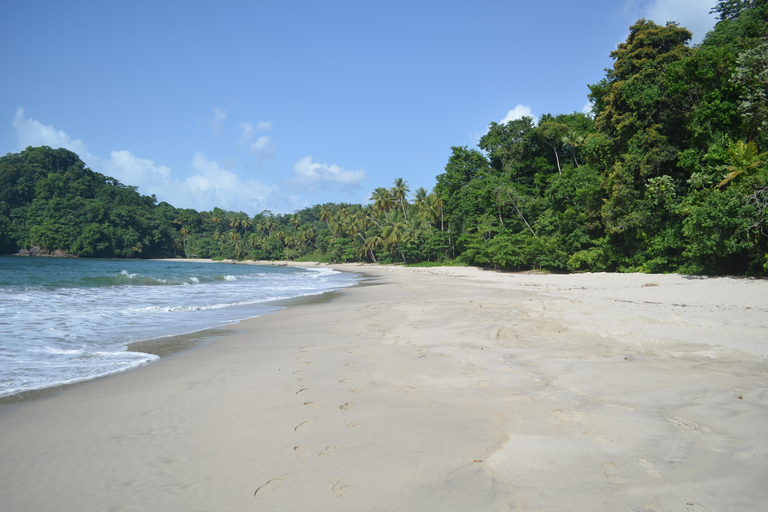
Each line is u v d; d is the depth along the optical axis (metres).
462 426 3.93
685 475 2.88
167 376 6.20
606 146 27.77
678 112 23.50
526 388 4.89
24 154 130.88
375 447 3.58
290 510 2.74
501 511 2.59
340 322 10.93
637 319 8.92
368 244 82.62
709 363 5.62
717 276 19.16
